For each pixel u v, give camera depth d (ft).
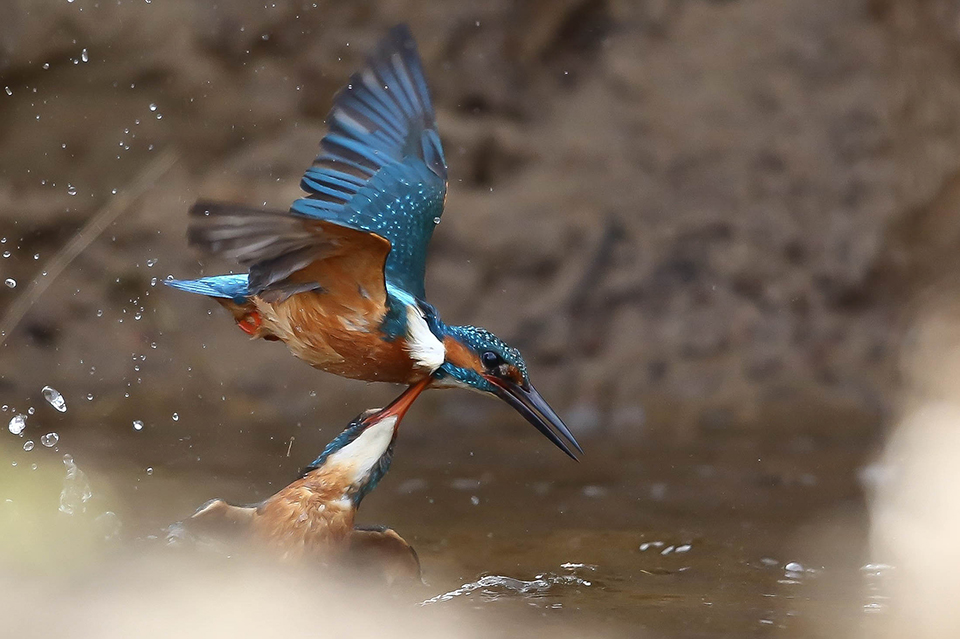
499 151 44.96
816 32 46.37
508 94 45.55
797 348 44.39
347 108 22.27
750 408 42.45
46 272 40.63
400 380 20.18
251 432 36.60
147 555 18.94
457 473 31.45
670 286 44.68
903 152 45.83
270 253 17.34
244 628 16.42
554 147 45.42
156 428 36.24
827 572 21.45
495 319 43.73
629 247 44.88
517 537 24.25
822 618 18.17
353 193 21.80
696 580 20.85
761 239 45.21
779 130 45.96
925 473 30.94
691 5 46.65
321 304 19.25
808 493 29.32
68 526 21.48
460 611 18.22
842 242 45.29
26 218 41.14
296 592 18.16
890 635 17.22
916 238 45.78
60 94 42.16
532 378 43.32
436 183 22.67
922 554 22.98
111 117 42.50
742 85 46.24
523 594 19.57
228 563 18.69
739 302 44.73
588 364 43.60
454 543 23.61
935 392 42.57
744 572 21.49
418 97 23.12
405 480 30.32
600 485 30.22
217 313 41.47
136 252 41.63
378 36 44.47
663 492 29.37
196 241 16.29
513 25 45.57
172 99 42.98
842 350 44.47
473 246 43.98
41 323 40.34
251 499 26.45
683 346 44.11
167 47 42.91
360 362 19.77
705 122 45.91
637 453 35.24
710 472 32.17
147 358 40.52
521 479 30.83
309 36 44.01
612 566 21.85
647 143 45.78
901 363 44.14
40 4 41.75
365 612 17.85
